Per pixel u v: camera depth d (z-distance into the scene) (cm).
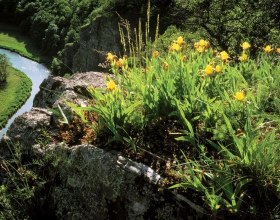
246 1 1727
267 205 306
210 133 371
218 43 1719
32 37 9025
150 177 339
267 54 547
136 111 385
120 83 431
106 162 358
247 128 331
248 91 398
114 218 350
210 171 322
